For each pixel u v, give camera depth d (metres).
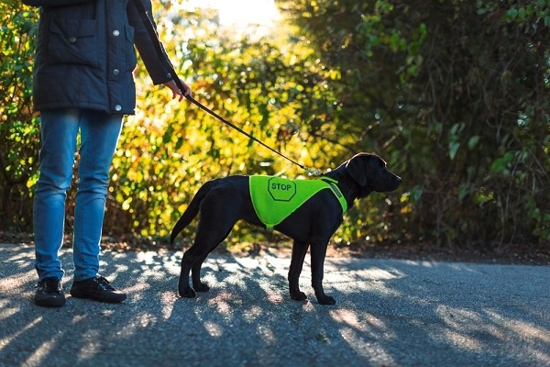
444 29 8.19
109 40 4.00
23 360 3.00
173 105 7.81
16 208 7.58
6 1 6.77
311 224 4.61
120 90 4.03
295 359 3.21
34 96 3.97
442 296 5.09
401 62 8.50
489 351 3.56
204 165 8.21
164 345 3.30
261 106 8.28
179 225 4.71
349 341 3.58
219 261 6.54
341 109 8.75
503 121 7.95
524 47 7.68
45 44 3.93
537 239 8.30
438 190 8.38
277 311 4.19
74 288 4.15
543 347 3.71
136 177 7.70
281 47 8.77
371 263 6.89
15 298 4.06
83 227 4.14
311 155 8.86
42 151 3.99
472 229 8.42
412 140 8.57
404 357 3.35
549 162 7.72
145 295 4.46
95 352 3.15
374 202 8.76
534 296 5.29
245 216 4.61
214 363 3.08
